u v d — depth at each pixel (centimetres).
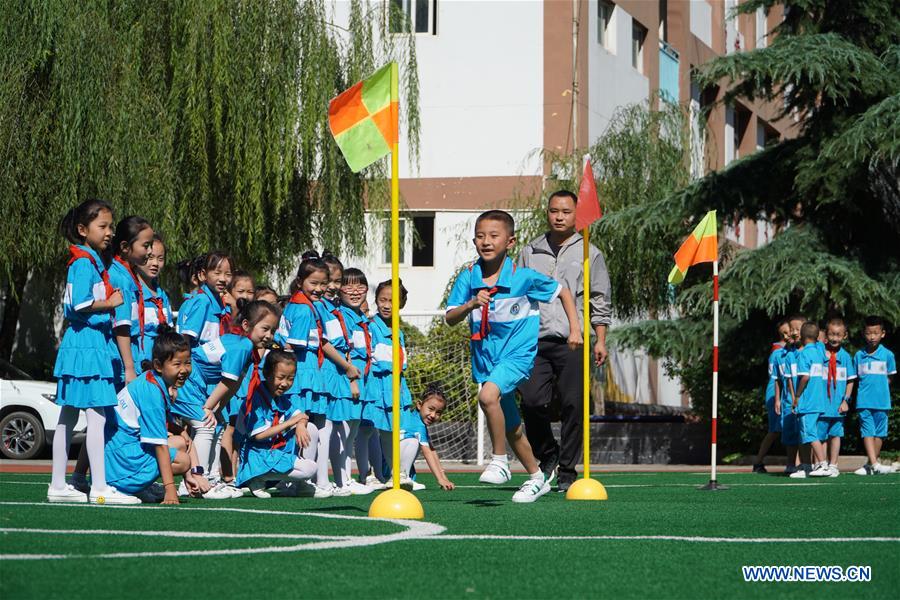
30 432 1725
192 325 964
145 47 1752
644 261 2097
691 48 3244
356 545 549
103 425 800
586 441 908
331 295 1032
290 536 580
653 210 2025
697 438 2072
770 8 2084
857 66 1894
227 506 784
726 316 1988
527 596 425
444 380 1866
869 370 1489
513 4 2544
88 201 806
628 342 2023
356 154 721
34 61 1603
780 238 1953
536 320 805
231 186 1823
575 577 469
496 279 801
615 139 2233
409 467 1061
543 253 1006
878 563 522
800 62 1891
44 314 2433
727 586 458
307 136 1816
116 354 820
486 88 2544
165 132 1700
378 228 2198
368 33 1938
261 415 927
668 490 1079
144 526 620
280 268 1953
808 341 1434
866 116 1852
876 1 1997
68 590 413
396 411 709
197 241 1770
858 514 767
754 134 3697
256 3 1783
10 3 1600
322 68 1842
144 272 900
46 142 1622
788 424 1518
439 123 2553
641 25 2903
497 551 540
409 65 2023
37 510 702
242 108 1755
